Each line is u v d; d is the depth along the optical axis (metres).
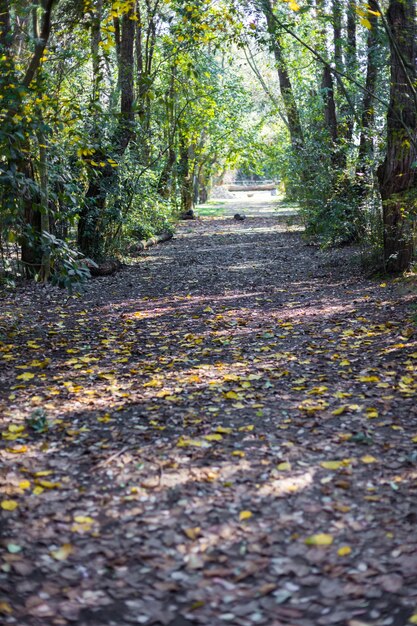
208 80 27.09
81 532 3.30
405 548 3.10
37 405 5.20
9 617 2.69
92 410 5.07
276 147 26.42
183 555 3.10
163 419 4.84
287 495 3.62
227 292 10.84
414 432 4.45
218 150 31.39
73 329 8.09
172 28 13.41
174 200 26.97
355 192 14.50
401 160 10.59
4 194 6.77
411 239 10.91
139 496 3.65
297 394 5.36
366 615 2.69
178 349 7.02
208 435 4.44
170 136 22.22
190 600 2.81
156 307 9.58
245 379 5.79
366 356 6.41
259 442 4.36
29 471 3.98
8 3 8.12
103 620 2.70
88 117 11.41
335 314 8.52
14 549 3.15
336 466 3.93
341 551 3.07
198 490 3.70
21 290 10.85
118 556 3.10
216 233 23.41
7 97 6.64
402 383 5.43
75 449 4.32
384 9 10.52
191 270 13.77
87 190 13.94
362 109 14.23
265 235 21.98
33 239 6.95
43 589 2.88
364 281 11.07
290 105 20.91
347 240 16.30
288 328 7.86
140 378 5.95
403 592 2.81
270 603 2.78
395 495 3.60
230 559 3.07
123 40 14.34
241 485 3.75
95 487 3.77
